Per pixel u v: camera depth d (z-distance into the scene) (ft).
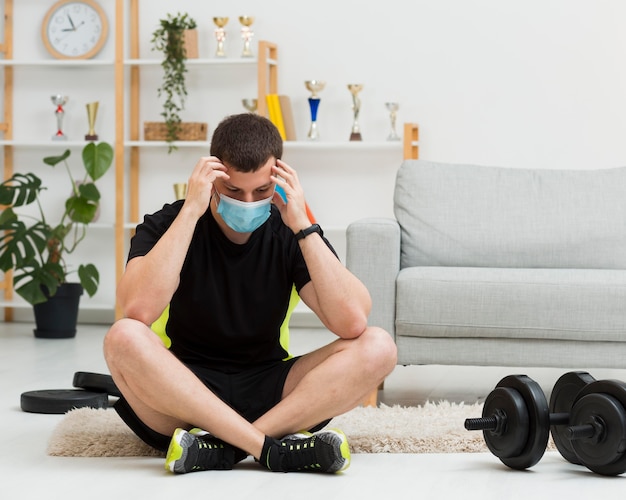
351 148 19.43
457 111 18.93
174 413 7.87
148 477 7.80
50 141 19.33
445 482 7.77
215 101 19.84
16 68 20.36
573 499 7.26
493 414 8.14
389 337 8.20
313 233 8.03
